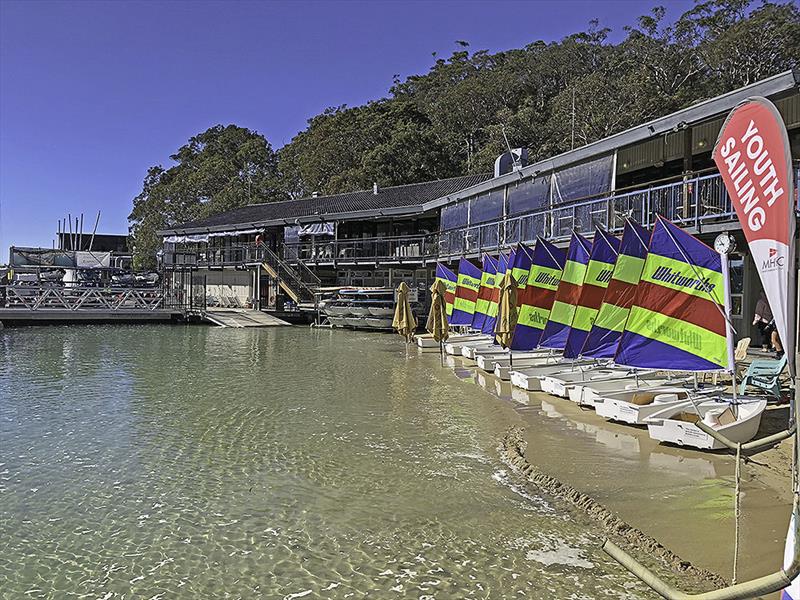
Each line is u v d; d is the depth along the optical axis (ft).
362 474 26.18
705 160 57.00
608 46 205.57
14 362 60.54
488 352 60.18
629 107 144.56
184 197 232.12
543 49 222.69
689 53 156.87
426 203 104.17
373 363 61.62
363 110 202.18
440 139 185.37
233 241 146.72
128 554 18.79
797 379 10.64
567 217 64.69
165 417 36.60
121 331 96.37
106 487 24.50
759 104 11.85
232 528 20.65
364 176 162.30
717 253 31.17
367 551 18.99
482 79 214.69
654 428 29.81
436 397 43.14
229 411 38.34
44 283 142.92
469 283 70.03
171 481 25.23
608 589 16.61
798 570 9.75
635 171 65.21
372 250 112.57
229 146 259.19
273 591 16.65
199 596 16.39
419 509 22.33
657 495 23.22
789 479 24.57
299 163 207.72
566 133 152.66
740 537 19.38
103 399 42.04
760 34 149.18
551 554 18.75
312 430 33.60
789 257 11.12
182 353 69.10
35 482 25.04
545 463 27.35
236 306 135.23
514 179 77.71
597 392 37.65
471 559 18.44
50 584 17.01
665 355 32.83
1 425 34.50
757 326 49.26
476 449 29.96
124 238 296.10
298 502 22.98
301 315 117.08
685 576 17.03
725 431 27.76
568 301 47.21
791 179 11.18
